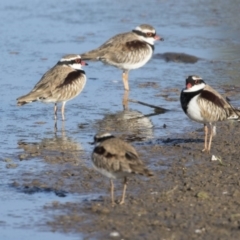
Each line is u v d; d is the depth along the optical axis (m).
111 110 19.67
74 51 25.81
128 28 29.09
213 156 15.20
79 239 11.45
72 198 13.23
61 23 29.95
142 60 22.17
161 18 30.80
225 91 20.91
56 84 18.39
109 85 22.23
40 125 18.31
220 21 30.25
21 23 29.91
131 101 20.45
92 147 16.47
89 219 12.16
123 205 12.66
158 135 17.31
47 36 27.89
